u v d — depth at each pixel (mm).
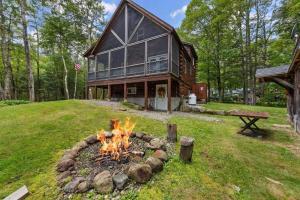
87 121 6773
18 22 15633
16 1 14344
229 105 14742
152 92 13562
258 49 20016
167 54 10508
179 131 6020
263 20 19328
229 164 3943
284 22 17125
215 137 5734
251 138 5914
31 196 2969
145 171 3104
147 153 4035
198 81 24734
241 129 6973
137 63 12055
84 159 3842
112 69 13156
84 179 3121
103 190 2859
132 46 12391
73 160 3723
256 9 19234
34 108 8609
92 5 20375
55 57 23141
